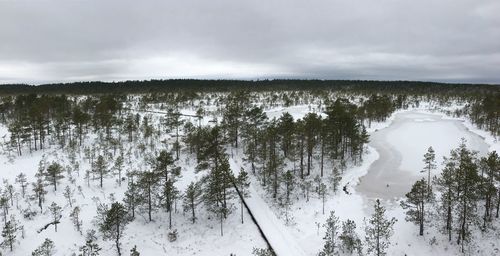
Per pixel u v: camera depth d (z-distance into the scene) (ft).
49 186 188.96
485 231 133.39
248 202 178.19
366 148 263.70
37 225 151.02
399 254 128.88
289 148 228.02
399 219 152.66
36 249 126.21
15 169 220.84
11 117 376.89
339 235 142.00
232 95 574.56
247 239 146.61
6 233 132.98
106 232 139.03
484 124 371.76
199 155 206.90
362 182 202.49
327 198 179.11
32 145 274.36
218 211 160.04
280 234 147.43
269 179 193.67
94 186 191.42
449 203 130.93
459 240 129.08
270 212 168.45
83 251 126.62
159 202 166.91
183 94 594.24
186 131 287.89
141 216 164.25
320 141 249.75
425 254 127.85
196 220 163.84
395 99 652.48
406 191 187.32
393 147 284.00
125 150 255.50
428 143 295.28
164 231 154.71
